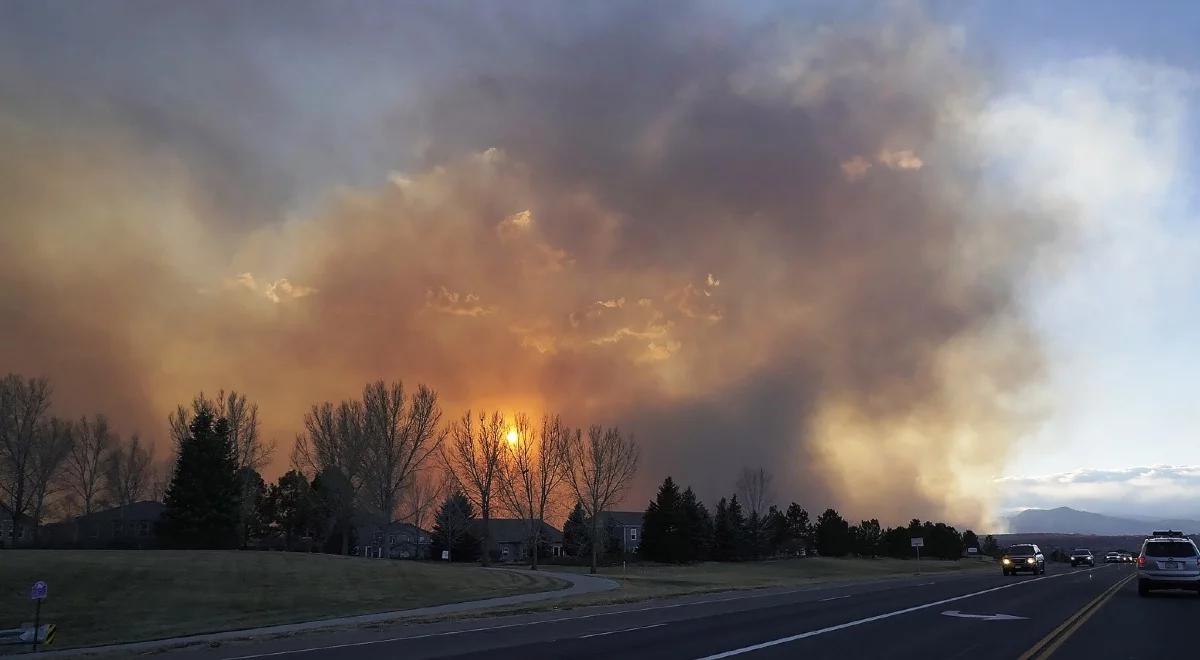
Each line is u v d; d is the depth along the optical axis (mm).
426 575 46125
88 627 29719
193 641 20453
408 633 21438
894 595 35094
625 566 71750
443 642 19094
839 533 109750
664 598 34344
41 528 78000
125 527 83000
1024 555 58812
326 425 78312
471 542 88375
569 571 61750
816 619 24000
